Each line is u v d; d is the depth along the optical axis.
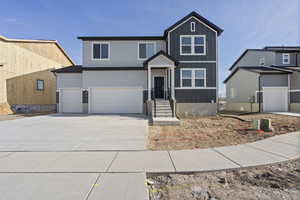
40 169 3.84
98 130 8.13
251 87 17.89
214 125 9.80
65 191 2.96
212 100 14.82
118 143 5.91
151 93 15.42
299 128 7.99
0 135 7.16
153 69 15.48
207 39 14.98
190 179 3.54
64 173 3.64
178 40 14.93
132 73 15.58
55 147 5.48
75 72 16.14
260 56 21.39
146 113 14.58
